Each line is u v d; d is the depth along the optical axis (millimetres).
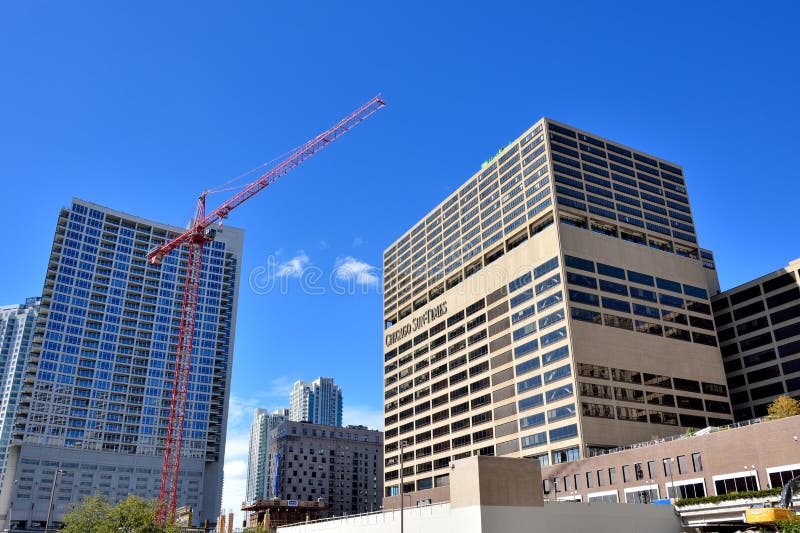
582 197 142125
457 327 163375
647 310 135625
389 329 199250
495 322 148500
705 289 146750
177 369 194125
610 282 134250
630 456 104312
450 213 178875
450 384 161500
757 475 84500
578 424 117312
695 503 81312
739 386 140750
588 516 73938
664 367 131000
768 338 137500
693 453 94188
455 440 154750
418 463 169000
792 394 130000
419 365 178125
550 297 132250
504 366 142250
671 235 149750
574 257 133000
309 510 189000
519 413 134000
